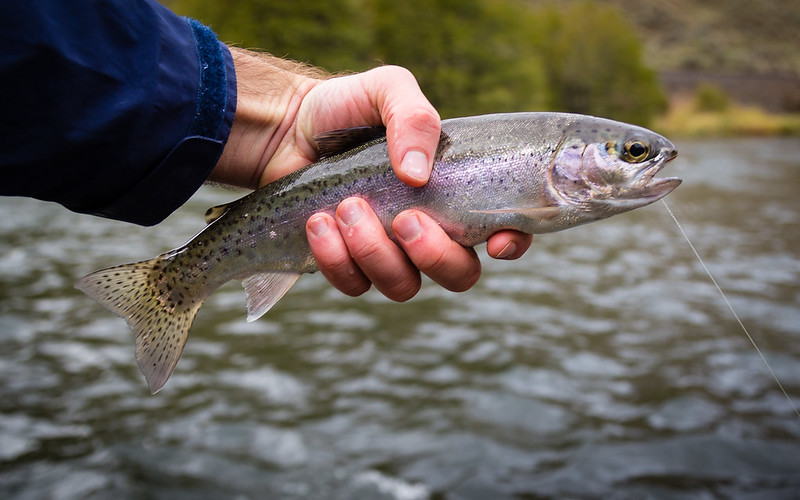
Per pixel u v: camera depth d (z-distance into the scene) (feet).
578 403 2.91
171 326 1.05
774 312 4.43
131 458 2.39
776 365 3.43
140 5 0.78
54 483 2.22
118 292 1.03
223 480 2.25
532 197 0.99
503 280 5.18
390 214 1.00
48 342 3.54
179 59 0.81
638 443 2.56
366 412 2.78
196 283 1.06
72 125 0.73
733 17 74.79
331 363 3.35
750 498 2.20
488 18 20.10
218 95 0.82
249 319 1.03
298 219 1.03
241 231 1.05
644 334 3.92
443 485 2.25
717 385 3.16
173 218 7.36
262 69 1.07
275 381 3.10
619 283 5.20
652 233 7.57
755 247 6.79
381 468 2.34
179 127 0.80
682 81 39.60
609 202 1.00
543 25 25.38
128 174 0.79
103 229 6.63
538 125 1.01
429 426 2.65
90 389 2.98
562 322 4.12
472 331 3.89
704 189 10.96
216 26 16.42
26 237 6.12
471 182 0.98
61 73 0.71
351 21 17.79
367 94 1.03
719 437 2.62
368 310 4.27
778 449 2.53
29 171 0.73
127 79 0.76
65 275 4.91
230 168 1.07
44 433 2.56
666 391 3.06
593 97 25.11
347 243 0.97
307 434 2.58
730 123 25.99
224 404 2.85
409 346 3.61
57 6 0.72
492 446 2.49
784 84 40.29
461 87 19.47
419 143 0.94
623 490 2.23
